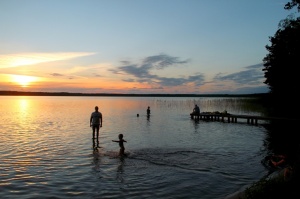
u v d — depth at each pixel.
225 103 88.56
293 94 49.44
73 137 23.59
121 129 29.58
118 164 14.13
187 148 18.52
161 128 30.69
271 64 54.34
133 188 10.64
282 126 33.00
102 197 9.76
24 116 47.12
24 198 9.62
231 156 16.11
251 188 7.77
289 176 7.92
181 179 11.72
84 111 61.62
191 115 43.41
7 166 13.76
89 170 13.08
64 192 10.22
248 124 35.53
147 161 14.73
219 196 9.86
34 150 17.75
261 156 16.14
